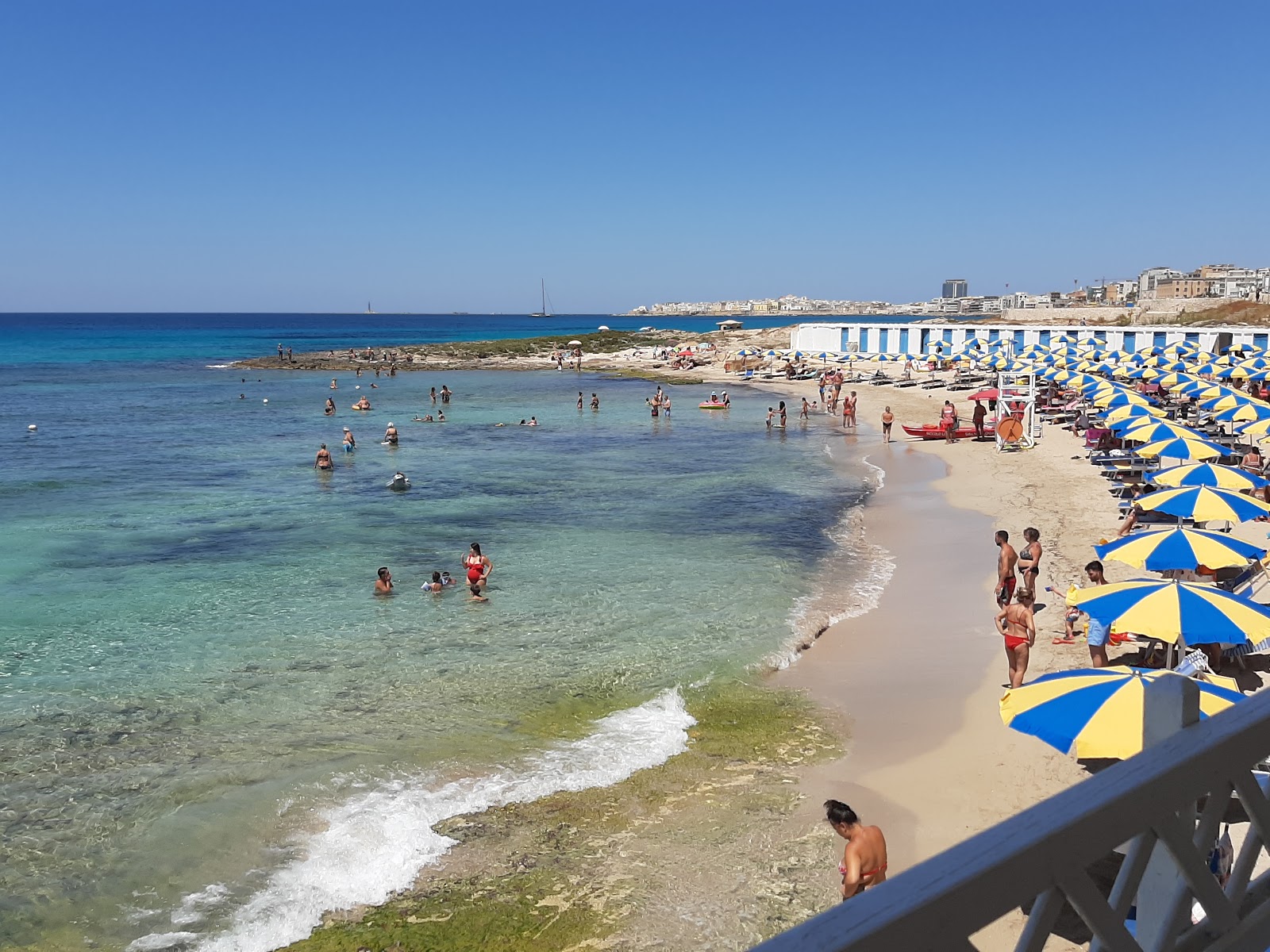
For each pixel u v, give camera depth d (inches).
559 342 4785.9
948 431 1651.1
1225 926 92.0
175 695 563.5
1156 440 957.8
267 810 429.4
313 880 376.5
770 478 1342.3
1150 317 4746.6
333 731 512.7
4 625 694.5
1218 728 87.6
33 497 1201.4
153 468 1445.6
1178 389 1523.1
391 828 411.2
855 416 2130.9
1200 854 87.4
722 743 494.6
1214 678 385.4
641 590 772.6
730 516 1077.8
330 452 1631.4
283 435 1879.9
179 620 705.6
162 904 362.3
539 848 397.1
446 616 709.9
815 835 403.2
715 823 414.3
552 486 1295.5
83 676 594.6
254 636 666.8
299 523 1051.3
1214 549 529.7
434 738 502.6
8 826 417.1
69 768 470.9
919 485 1250.0
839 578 807.1
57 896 366.9
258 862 389.4
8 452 1610.5
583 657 620.1
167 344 6220.5
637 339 4940.9
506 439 1830.7
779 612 709.3
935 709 527.2
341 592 776.3
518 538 972.6
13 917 353.7
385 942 339.0
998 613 693.3
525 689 568.7
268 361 4148.6
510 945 336.5
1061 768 454.0
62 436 1850.4
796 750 483.2
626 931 341.7
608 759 475.2
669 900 360.2
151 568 853.2
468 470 1429.6
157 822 420.5
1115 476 1176.8
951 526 990.4
